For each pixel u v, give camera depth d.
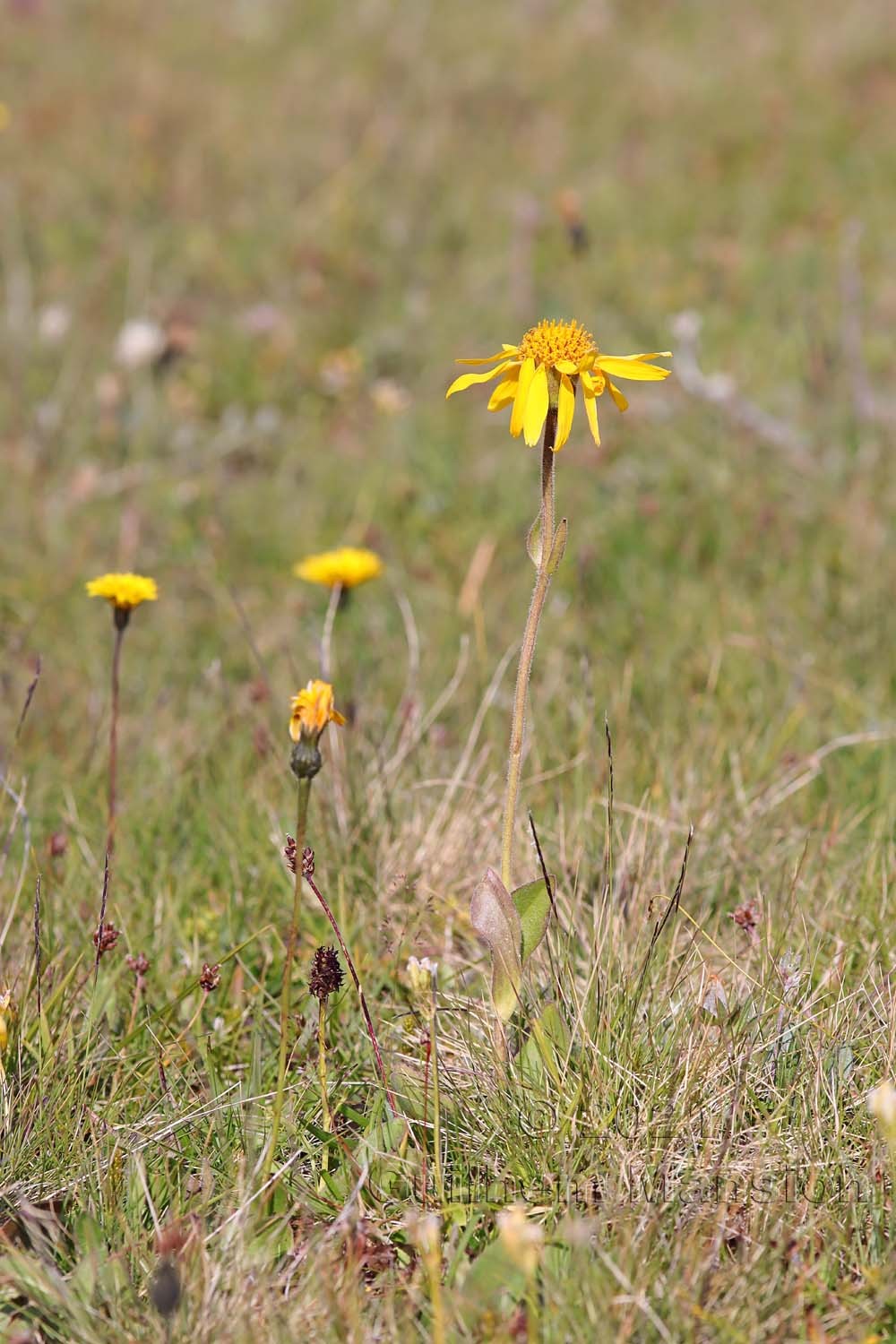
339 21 24.97
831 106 19.44
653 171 18.19
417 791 6.73
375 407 13.19
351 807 6.63
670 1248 4.13
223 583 10.00
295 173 18.67
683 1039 4.92
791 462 10.85
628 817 6.61
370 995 5.61
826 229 16.09
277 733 7.68
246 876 6.39
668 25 23.77
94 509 11.38
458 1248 4.26
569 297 15.05
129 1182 4.46
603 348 13.73
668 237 16.45
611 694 7.85
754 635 8.45
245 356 14.16
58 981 5.45
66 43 24.05
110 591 6.24
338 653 8.97
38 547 10.53
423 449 11.99
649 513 10.19
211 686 8.41
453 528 10.78
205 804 6.86
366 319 14.98
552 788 6.88
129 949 5.70
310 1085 4.91
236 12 25.69
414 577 10.05
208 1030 5.46
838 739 7.28
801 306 13.72
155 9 25.95
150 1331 3.96
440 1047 5.24
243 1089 4.97
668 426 11.59
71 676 8.67
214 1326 3.92
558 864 6.23
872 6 22.83
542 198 17.59
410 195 17.92
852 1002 5.07
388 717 7.91
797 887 6.02
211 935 6.05
